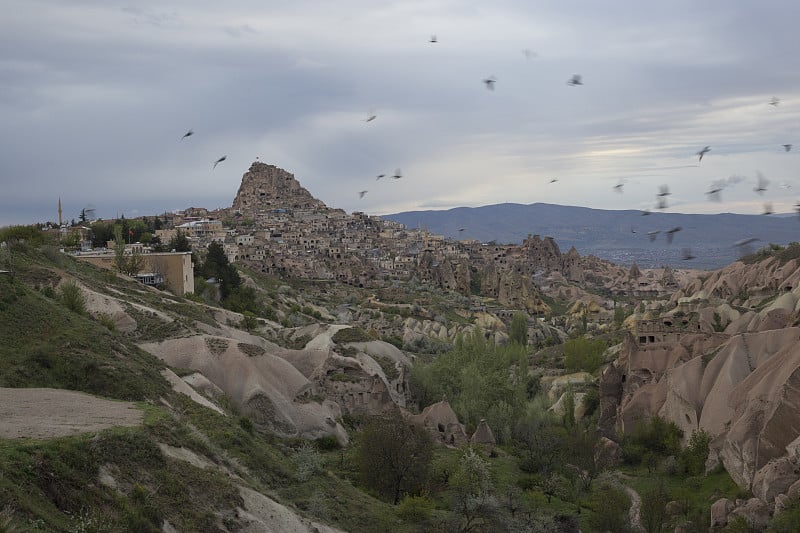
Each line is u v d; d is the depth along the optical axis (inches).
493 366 4958.2
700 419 3816.4
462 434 3959.2
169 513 1595.7
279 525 1879.9
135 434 1747.0
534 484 3339.1
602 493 3169.3
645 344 4734.3
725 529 2711.6
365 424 3614.7
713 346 4463.6
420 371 4987.7
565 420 4539.9
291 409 3454.7
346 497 2513.5
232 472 2050.9
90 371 2372.0
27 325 2495.1
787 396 3152.1
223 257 6791.3
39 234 4911.4
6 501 1259.8
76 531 1310.3
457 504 2667.3
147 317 3870.6
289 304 7632.9
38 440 1531.7
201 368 3444.9
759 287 6264.8
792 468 2856.8
